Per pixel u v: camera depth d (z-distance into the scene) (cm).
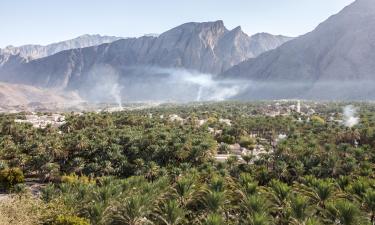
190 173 5072
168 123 12431
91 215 3272
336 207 3053
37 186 6297
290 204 3244
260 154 6938
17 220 2558
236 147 9988
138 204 3362
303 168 5753
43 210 3009
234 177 5447
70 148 7669
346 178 4294
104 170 6619
